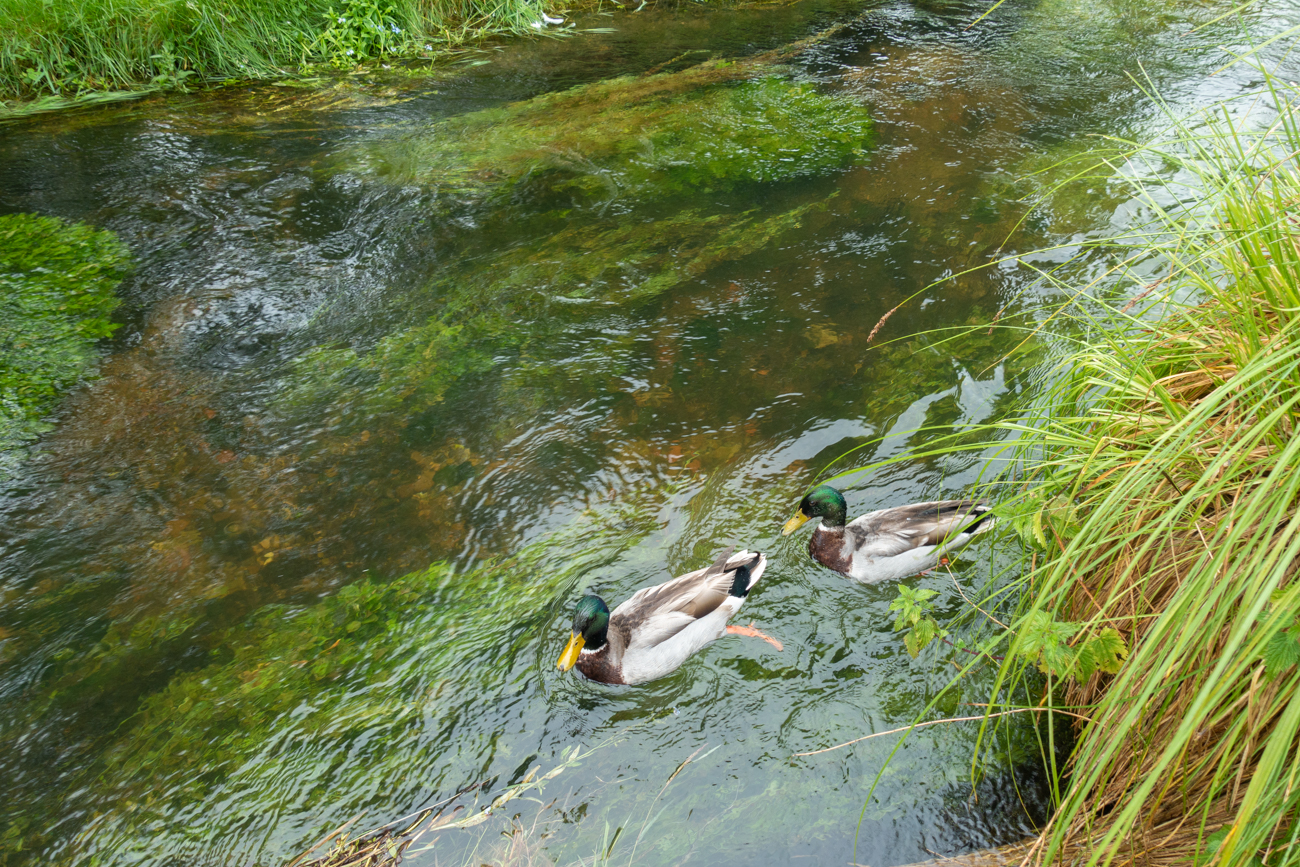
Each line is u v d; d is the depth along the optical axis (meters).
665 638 2.89
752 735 2.80
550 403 3.59
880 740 2.77
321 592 3.10
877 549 3.04
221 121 5.29
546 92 5.66
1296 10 6.22
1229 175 2.66
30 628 3.03
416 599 3.08
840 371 3.63
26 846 2.67
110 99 5.52
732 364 3.68
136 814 2.71
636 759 2.77
